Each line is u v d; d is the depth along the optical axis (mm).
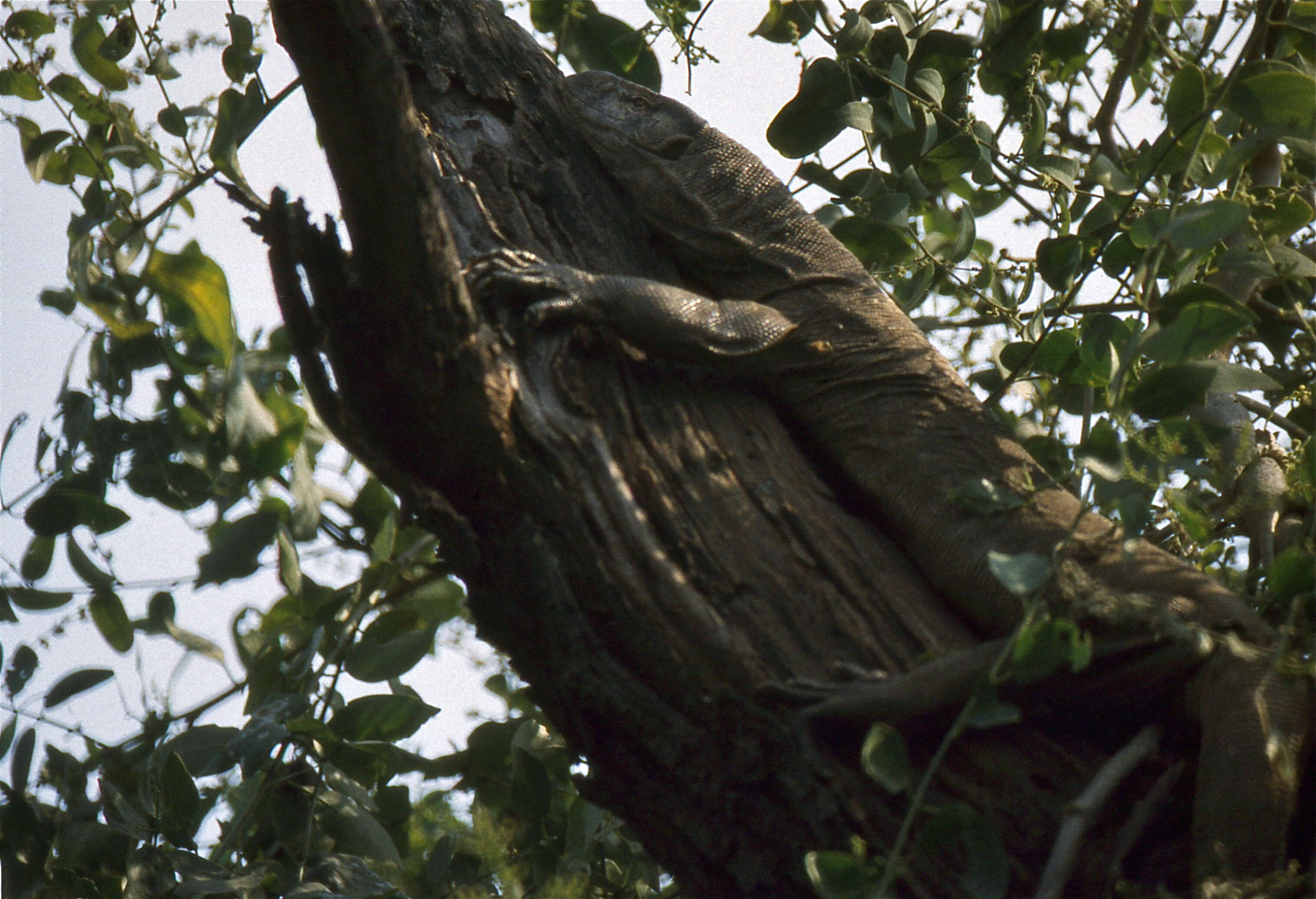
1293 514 7840
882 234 9227
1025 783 6113
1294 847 6055
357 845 7906
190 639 8156
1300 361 9406
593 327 7320
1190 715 6477
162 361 8203
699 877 6207
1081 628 6625
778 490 6961
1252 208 8039
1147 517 5734
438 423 6359
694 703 6133
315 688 8156
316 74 5551
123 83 9141
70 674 7906
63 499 7973
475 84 8234
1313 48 9000
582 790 6461
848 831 5891
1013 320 9023
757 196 8883
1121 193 8633
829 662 6297
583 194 8156
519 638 6383
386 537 8422
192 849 7461
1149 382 6812
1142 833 5973
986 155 9750
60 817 7688
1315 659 6133
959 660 6215
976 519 7539
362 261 6039
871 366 8273
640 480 6664
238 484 8234
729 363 7645
